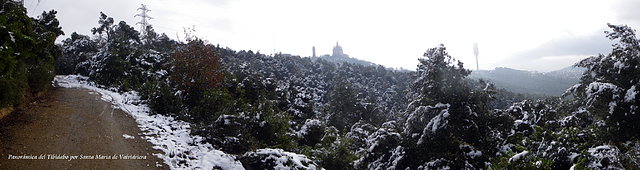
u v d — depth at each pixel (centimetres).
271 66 7850
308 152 1490
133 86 2833
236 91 2606
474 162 1296
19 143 913
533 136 1373
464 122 1377
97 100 1870
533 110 2055
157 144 1039
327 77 8888
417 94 1581
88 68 3647
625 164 872
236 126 1238
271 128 1442
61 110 1469
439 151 1345
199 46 2081
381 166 1443
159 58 3647
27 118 1225
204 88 1998
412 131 1465
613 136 1458
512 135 1428
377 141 1462
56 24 3466
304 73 8612
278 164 916
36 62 1977
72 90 2305
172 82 2183
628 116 1422
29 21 1513
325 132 2169
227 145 1142
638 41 1443
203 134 1198
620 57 1472
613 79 1546
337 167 1498
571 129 1168
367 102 4744
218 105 1723
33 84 1817
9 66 1105
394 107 6675
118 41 3925
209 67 2067
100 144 987
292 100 3650
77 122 1248
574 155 995
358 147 2130
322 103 6569
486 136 1435
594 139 1219
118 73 2975
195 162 922
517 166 910
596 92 1449
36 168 759
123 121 1338
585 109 1791
